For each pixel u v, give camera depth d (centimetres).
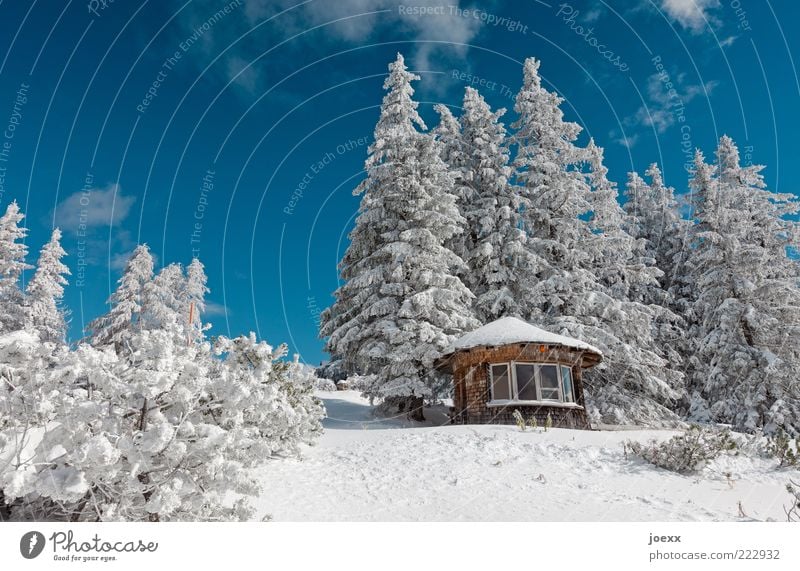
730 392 2430
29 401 500
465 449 1180
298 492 887
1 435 451
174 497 458
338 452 1253
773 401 2317
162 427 463
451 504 810
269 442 1042
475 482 938
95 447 415
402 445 1260
